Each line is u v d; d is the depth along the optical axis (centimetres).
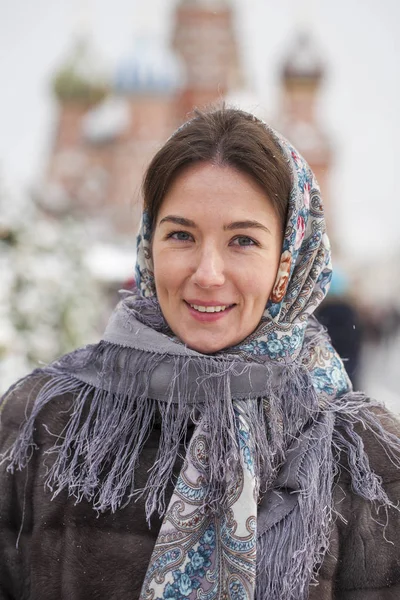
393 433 180
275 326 178
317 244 180
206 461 171
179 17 2609
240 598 163
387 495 174
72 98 2817
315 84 2688
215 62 2597
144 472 176
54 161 2795
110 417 178
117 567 173
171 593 166
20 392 192
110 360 181
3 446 187
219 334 174
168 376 174
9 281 515
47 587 176
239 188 170
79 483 177
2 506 184
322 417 179
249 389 173
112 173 2716
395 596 171
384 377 1529
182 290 174
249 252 171
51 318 530
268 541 167
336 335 573
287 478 172
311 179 181
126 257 1116
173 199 173
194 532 169
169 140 179
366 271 2386
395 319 2020
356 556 171
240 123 174
